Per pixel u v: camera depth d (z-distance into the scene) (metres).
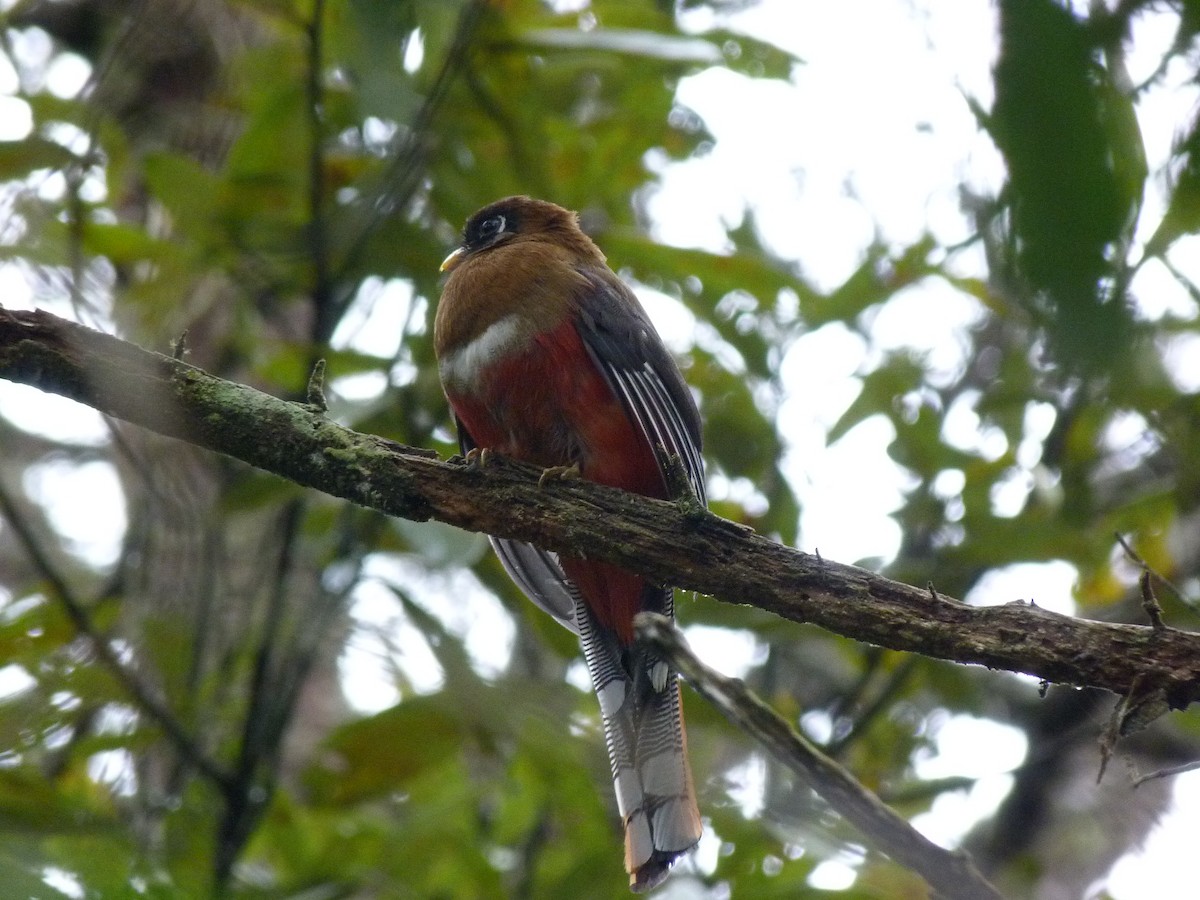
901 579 10.59
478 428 9.24
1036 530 10.38
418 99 9.10
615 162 11.49
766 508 11.87
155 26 11.88
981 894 4.00
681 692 9.64
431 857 9.94
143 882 7.80
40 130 10.18
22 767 8.82
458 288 9.26
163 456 11.06
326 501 10.90
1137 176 2.62
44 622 9.55
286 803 10.35
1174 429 10.12
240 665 10.69
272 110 10.00
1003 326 12.51
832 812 9.41
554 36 9.71
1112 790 12.45
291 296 10.79
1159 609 6.14
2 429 16.72
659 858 8.16
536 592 9.68
